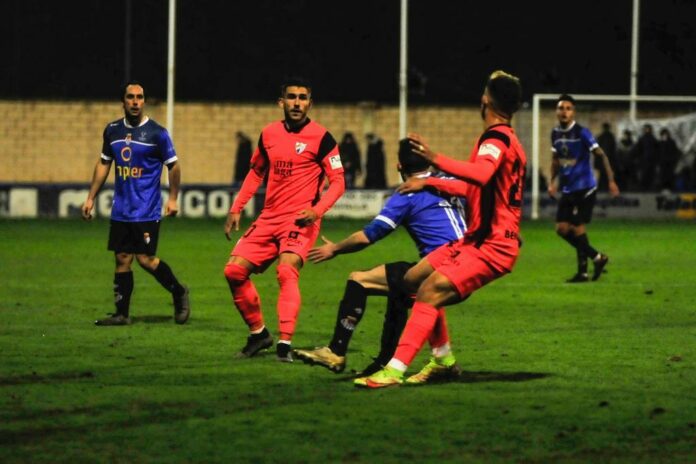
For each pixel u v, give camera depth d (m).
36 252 53.16
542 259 52.12
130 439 17.97
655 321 32.09
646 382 22.83
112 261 49.22
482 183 20.53
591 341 28.30
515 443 17.83
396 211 23.06
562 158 42.50
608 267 48.28
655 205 79.94
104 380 22.78
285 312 25.00
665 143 80.50
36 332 29.39
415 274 22.14
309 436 18.22
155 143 30.77
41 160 93.31
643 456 17.12
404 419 19.42
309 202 25.53
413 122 94.75
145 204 30.72
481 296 38.00
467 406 20.44
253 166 26.09
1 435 18.19
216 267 47.50
